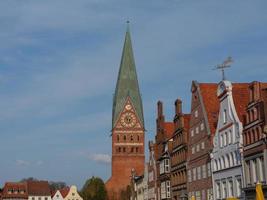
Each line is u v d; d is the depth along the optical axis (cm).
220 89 7138
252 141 5909
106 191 19362
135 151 19962
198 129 8112
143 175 13988
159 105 11562
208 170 7538
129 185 18412
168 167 10438
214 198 7188
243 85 7075
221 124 7038
